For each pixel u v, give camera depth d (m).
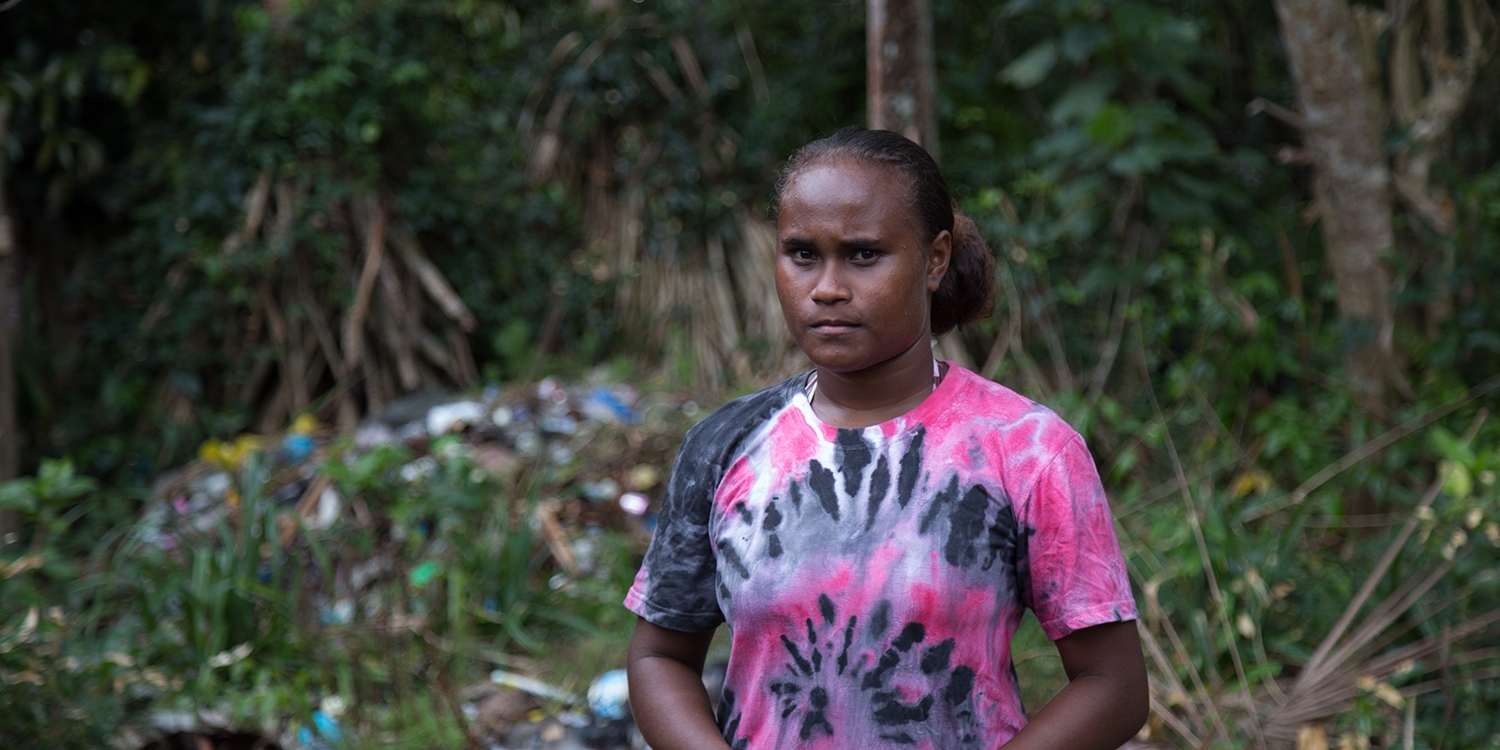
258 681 3.24
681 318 6.51
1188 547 3.35
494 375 6.12
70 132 6.01
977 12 6.57
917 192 1.20
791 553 1.19
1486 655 3.06
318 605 3.82
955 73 6.47
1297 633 3.37
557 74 7.05
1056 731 1.16
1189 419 4.50
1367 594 3.23
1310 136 4.07
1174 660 3.30
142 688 3.21
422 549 3.98
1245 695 3.03
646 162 6.95
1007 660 1.21
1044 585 1.18
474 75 7.00
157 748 3.03
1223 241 4.95
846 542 1.18
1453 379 4.13
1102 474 4.60
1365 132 3.98
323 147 6.06
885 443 1.21
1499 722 2.88
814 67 6.98
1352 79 3.94
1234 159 5.63
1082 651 1.19
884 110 3.96
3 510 4.29
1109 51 4.96
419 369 6.19
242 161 6.07
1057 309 5.32
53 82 5.93
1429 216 4.27
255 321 6.01
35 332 5.77
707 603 1.31
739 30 7.29
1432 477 4.05
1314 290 5.45
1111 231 5.28
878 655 1.16
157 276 6.05
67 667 3.12
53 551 3.74
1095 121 4.74
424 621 3.54
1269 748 2.93
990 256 1.37
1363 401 4.04
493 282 6.52
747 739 1.21
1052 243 5.26
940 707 1.15
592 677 3.39
